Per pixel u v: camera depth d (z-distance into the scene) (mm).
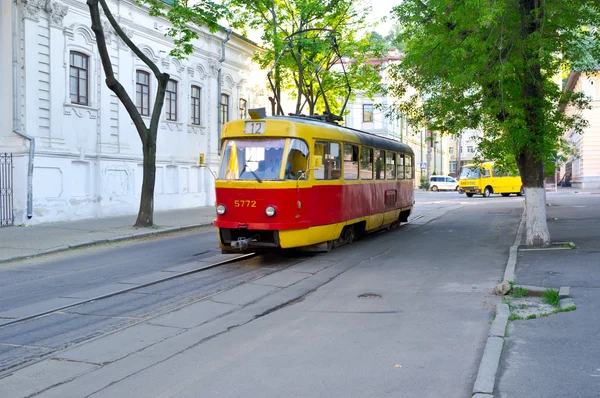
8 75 18906
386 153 17719
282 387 5129
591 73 13477
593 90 47375
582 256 11188
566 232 15445
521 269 10102
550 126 12586
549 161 14227
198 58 28109
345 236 14805
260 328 7242
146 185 19094
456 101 13305
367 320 7395
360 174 15203
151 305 8711
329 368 5590
